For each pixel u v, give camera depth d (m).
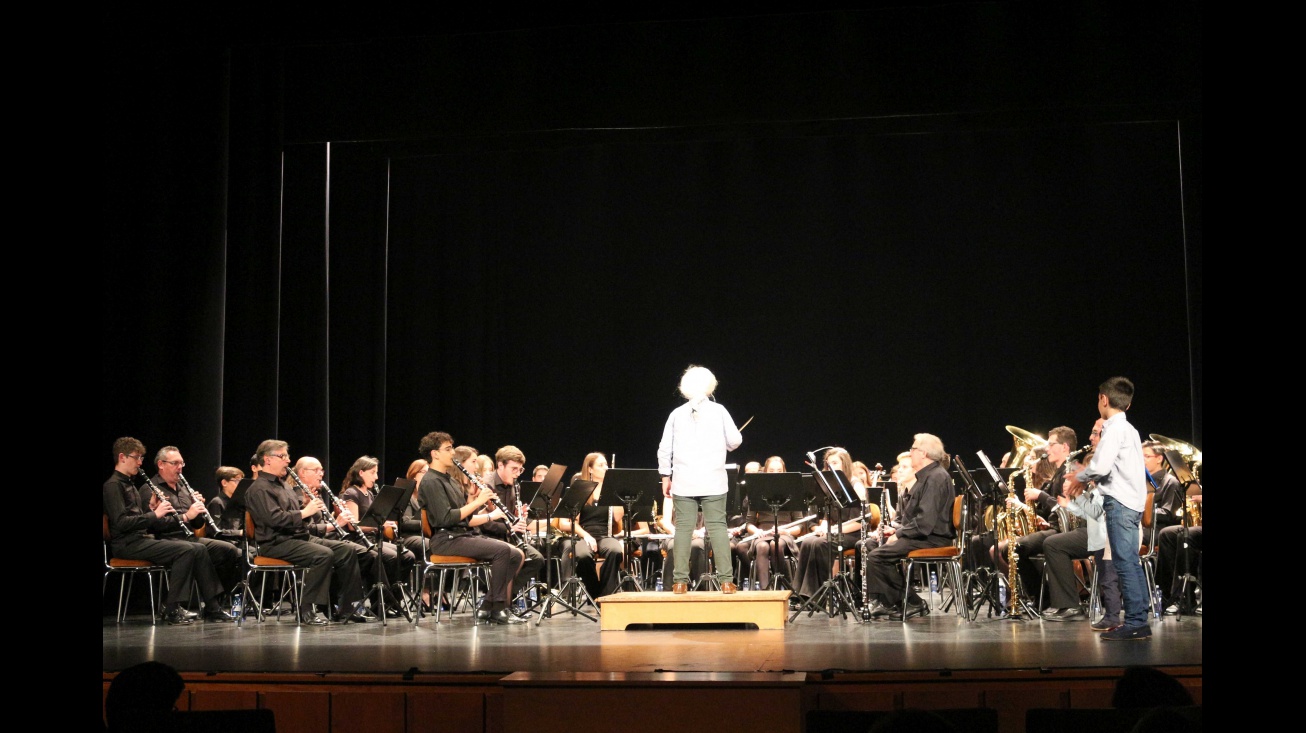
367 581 7.42
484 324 10.62
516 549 6.50
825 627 5.79
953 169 10.02
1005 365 9.87
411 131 8.76
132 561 6.73
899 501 7.12
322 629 6.13
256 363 9.02
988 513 7.40
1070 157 9.82
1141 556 6.53
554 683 3.52
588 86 8.45
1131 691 2.63
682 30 8.33
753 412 10.22
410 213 10.70
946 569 7.39
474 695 3.79
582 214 10.55
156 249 8.73
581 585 7.14
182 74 8.78
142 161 8.74
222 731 2.57
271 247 9.05
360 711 3.84
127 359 8.71
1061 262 9.82
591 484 6.57
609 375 10.45
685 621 5.80
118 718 2.54
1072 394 9.76
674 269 10.40
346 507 7.68
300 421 9.43
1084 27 7.81
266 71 9.00
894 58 8.03
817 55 8.12
